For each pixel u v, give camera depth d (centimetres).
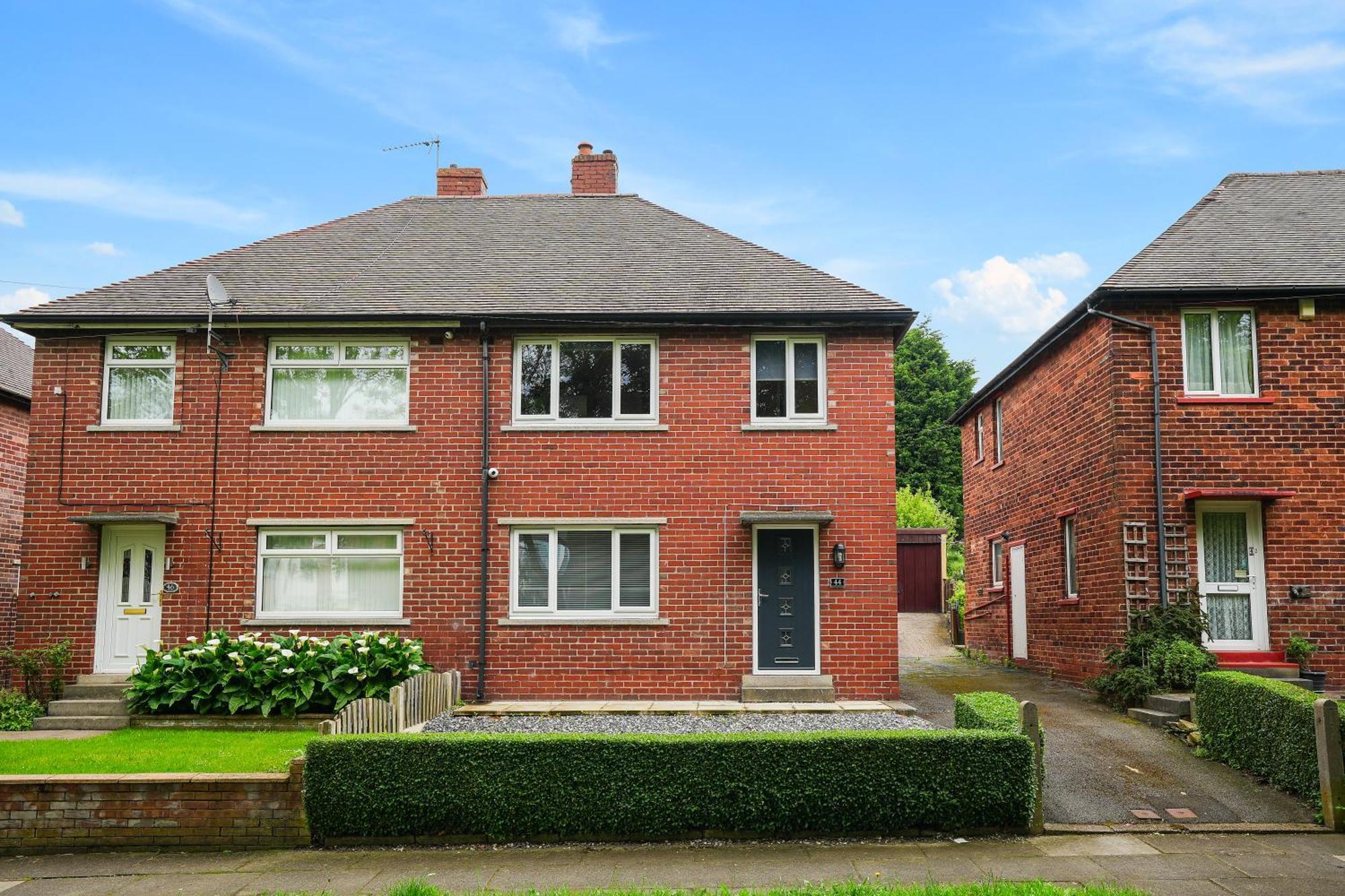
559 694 1534
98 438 1595
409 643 1475
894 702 1490
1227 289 1507
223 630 1526
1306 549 1506
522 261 1736
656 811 931
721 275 1681
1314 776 1009
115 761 1113
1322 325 1542
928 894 736
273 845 942
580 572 1570
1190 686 1381
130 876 864
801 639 1544
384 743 947
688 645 1539
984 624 2336
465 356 1602
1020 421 2083
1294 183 1844
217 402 1599
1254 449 1521
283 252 1789
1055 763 1162
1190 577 1499
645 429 1577
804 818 934
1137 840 930
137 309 1603
